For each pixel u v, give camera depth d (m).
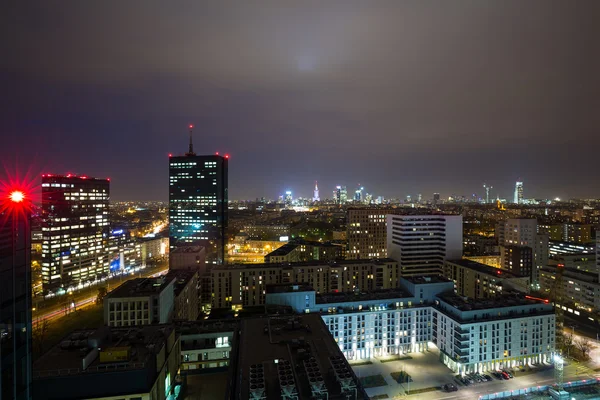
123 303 135.00
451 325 141.25
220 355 113.12
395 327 154.12
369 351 151.25
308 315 112.62
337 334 148.12
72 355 76.00
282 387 64.00
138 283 148.38
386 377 133.75
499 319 139.00
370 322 151.62
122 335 86.12
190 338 113.81
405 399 119.12
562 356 143.62
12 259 46.75
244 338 92.62
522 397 119.06
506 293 173.38
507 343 140.12
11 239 46.56
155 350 78.31
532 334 143.00
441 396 120.88
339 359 77.00
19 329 48.00
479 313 140.12
